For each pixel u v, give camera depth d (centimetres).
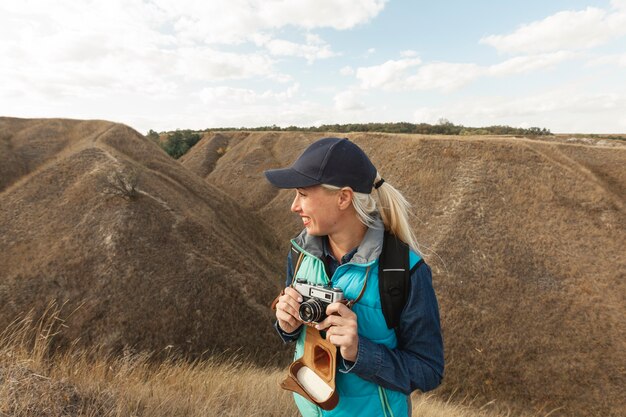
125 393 302
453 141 4269
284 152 7588
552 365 2300
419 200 3744
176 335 2378
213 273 2839
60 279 2566
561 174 3603
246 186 6731
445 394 2250
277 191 6206
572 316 2539
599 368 2234
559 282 2766
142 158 4625
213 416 293
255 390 391
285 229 5088
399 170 4234
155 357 2231
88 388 290
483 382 2291
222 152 9119
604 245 2975
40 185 3469
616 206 3250
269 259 4259
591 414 2050
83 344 2222
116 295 2498
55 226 2972
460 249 3089
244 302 2762
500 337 2489
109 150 4128
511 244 3078
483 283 2828
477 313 2642
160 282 2633
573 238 3066
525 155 3838
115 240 2798
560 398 2147
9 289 2494
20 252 2769
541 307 2623
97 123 5225
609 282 2703
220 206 4500
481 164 3878
